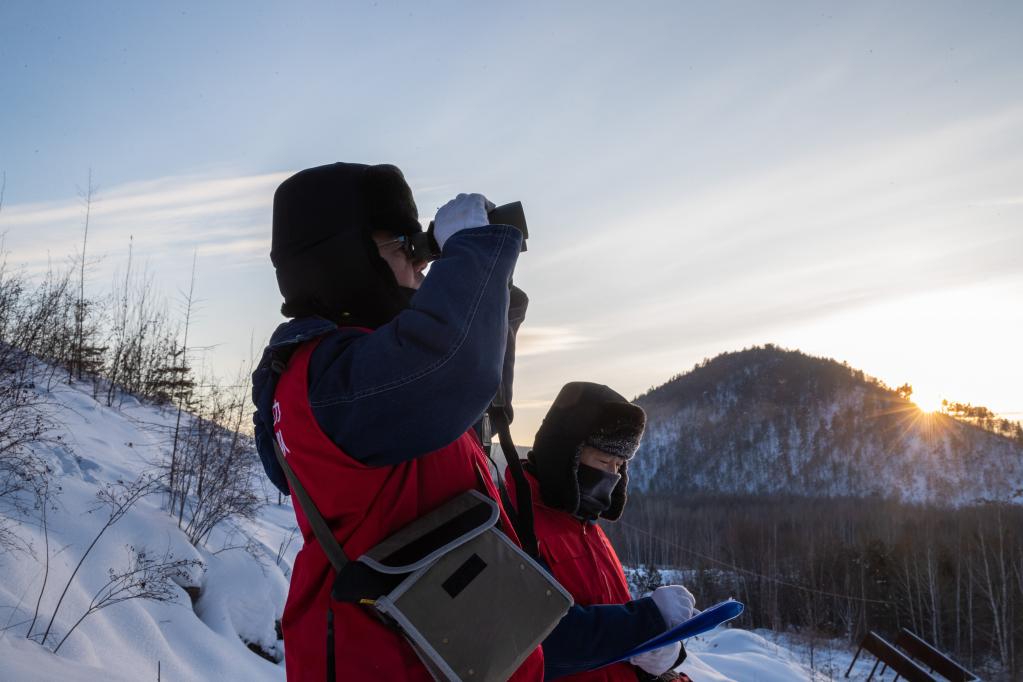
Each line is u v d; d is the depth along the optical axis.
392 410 1.02
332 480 1.09
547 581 1.11
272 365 1.20
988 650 36.84
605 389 2.16
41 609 4.17
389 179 1.26
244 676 5.16
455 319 1.03
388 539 1.06
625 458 2.14
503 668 1.01
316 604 1.14
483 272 1.08
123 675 4.07
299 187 1.24
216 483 7.28
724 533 82.25
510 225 1.16
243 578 6.39
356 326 1.21
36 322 10.20
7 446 5.63
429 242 1.23
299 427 1.10
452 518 1.10
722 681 9.16
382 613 1.04
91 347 11.21
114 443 8.22
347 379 1.05
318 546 1.16
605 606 1.69
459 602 1.03
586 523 2.14
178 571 5.67
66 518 5.33
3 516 4.79
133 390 11.38
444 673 0.98
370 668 1.04
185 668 4.77
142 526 5.86
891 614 39.47
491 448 1.41
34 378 8.82
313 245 1.21
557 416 2.11
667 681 1.95
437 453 1.17
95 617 4.50
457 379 1.03
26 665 3.37
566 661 1.62
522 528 1.33
